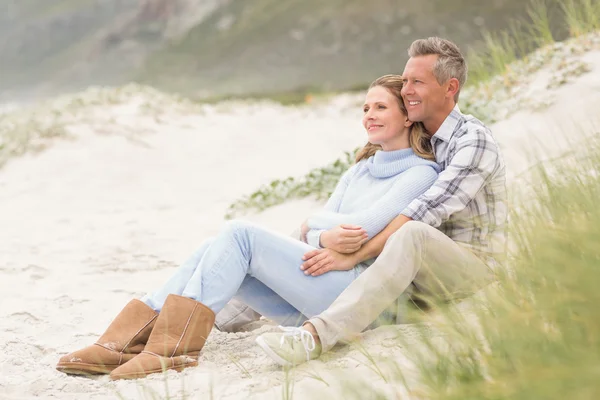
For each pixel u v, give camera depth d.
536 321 2.14
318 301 3.42
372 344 3.11
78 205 8.74
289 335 3.10
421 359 2.34
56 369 3.32
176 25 45.56
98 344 3.30
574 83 7.15
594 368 1.81
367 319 3.16
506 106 7.38
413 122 3.63
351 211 3.65
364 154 3.85
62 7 54.41
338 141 11.62
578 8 8.27
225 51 38.88
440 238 3.22
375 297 3.15
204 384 3.02
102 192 9.34
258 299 3.62
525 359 2.06
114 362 3.29
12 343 3.88
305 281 3.42
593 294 2.02
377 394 2.32
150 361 3.20
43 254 6.35
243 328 3.87
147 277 5.42
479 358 2.33
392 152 3.61
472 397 2.08
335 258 3.41
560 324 2.08
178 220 7.63
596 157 3.08
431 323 2.77
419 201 3.37
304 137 12.01
